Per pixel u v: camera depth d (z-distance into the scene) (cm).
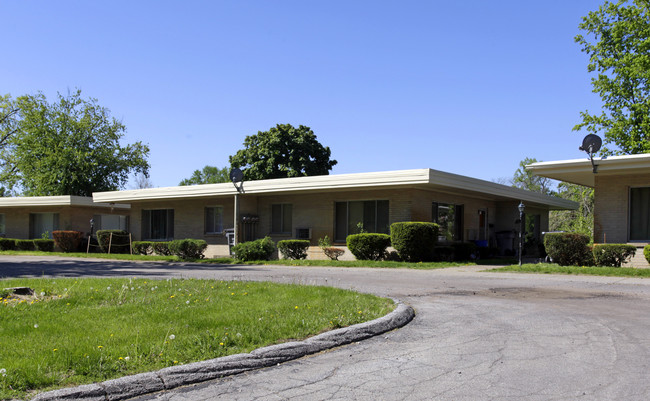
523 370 525
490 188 2159
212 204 2581
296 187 2127
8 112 4578
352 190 2152
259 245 2156
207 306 832
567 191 4216
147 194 2636
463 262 1992
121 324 687
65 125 4831
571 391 459
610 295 1038
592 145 1569
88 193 4809
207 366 518
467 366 545
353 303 877
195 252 2339
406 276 1490
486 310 877
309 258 2270
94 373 488
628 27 2703
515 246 2512
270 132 4759
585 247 1600
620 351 593
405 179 1850
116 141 5094
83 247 3073
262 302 880
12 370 477
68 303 841
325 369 545
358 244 1970
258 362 555
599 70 2872
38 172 4659
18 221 3450
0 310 761
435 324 768
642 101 2697
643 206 1647
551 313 837
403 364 558
